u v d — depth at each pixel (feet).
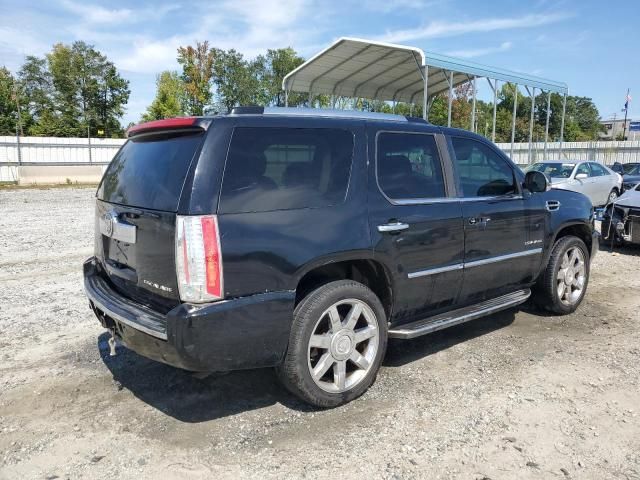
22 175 87.25
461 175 14.49
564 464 9.71
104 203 12.55
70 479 9.31
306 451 10.12
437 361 14.49
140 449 10.22
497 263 15.28
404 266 12.70
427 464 9.69
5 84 167.73
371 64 64.13
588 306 19.74
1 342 15.76
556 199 17.76
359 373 12.16
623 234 30.09
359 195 11.94
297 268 10.68
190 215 9.68
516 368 13.98
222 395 12.47
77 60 179.52
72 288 21.86
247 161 10.48
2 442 10.46
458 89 128.06
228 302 9.93
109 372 13.71
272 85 184.85
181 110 167.63
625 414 11.52
